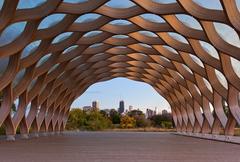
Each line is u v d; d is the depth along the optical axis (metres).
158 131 72.94
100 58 40.72
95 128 76.00
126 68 47.72
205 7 23.19
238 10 21.12
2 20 21.88
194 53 31.14
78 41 33.19
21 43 26.14
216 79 33.75
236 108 32.75
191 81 39.00
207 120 40.84
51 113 44.62
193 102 44.78
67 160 14.46
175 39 32.22
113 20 28.84
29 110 37.16
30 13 23.61
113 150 20.31
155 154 17.81
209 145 27.03
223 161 14.88
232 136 33.06
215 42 26.08
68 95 48.38
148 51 37.84
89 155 16.92
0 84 28.05
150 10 25.12
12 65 27.89
